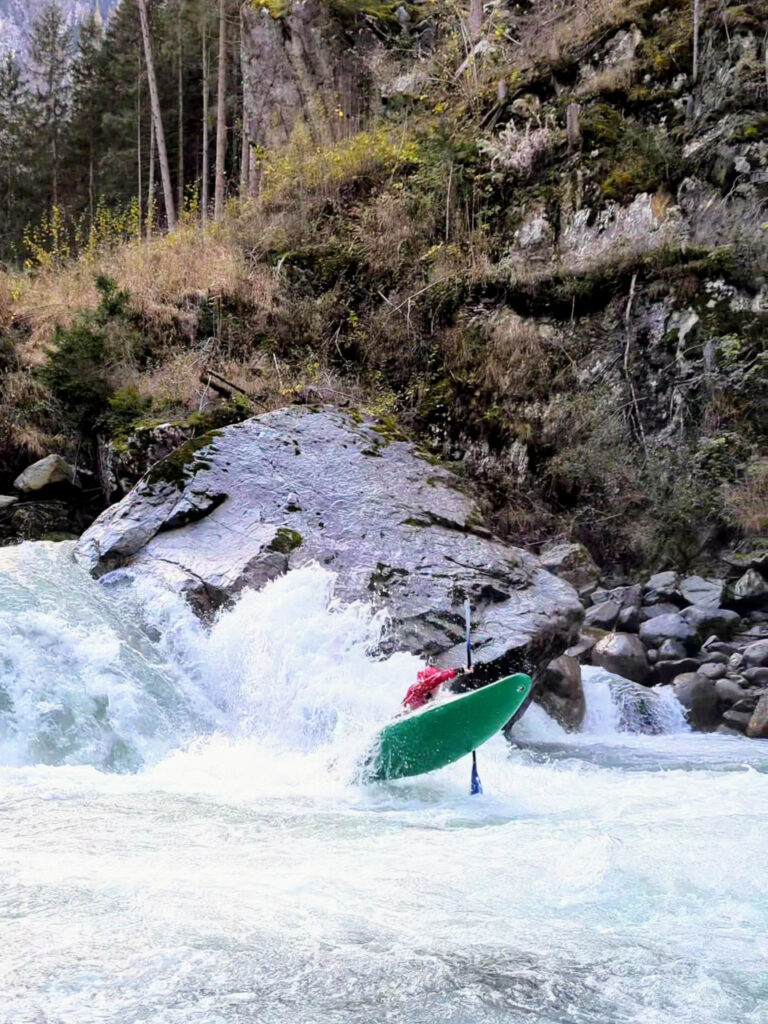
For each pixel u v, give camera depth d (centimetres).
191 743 809
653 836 536
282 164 2169
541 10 2148
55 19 5028
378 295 1888
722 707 1134
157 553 1025
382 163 2072
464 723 686
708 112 1722
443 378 1766
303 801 646
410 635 941
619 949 372
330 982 335
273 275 1914
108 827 538
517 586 1020
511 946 373
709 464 1508
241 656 916
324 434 1148
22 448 1539
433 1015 314
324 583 959
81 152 4447
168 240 2045
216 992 325
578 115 1831
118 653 857
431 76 2245
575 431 1622
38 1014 304
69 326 1700
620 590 1389
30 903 401
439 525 1073
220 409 1512
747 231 1609
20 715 745
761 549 1415
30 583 938
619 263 1688
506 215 1877
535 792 701
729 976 348
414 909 410
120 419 1515
